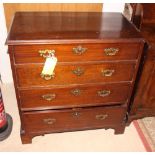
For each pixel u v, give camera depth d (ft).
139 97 6.45
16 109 7.54
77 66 5.08
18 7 6.92
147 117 7.53
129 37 4.94
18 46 4.54
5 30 7.30
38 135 6.38
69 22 5.52
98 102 5.96
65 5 7.08
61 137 6.66
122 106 6.18
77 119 6.16
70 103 5.80
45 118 5.92
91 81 5.44
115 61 5.18
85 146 6.43
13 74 4.95
